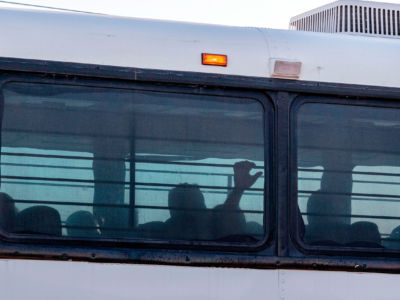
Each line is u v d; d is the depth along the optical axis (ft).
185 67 45.24
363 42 49.55
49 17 44.96
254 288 44.24
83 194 43.21
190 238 44.01
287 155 46.11
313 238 45.75
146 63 44.83
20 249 41.93
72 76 43.88
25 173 42.78
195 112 45.16
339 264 45.62
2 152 42.68
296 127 46.52
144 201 43.86
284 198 45.62
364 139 47.47
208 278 43.75
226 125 45.47
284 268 44.91
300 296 44.88
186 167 44.62
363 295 45.73
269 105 46.26
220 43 46.24
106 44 44.62
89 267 42.42
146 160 44.19
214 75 45.55
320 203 46.24
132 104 44.45
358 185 46.98
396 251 46.73
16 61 43.32
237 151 45.37
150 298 42.86
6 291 41.42
